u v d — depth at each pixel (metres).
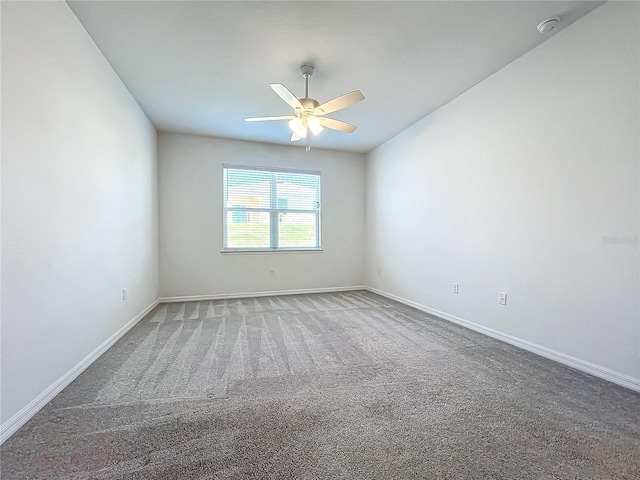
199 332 2.90
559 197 2.22
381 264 4.86
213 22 2.06
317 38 2.24
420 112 3.61
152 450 1.28
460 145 3.17
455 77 2.81
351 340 2.68
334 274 5.22
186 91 3.03
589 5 1.93
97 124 2.31
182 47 2.33
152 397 1.71
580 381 1.92
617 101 1.88
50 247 1.71
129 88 2.96
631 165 1.82
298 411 1.58
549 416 1.54
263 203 4.84
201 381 1.91
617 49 1.87
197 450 1.28
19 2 1.47
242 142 4.67
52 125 1.74
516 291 2.56
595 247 2.00
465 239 3.12
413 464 1.20
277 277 4.87
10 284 1.40
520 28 2.14
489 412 1.57
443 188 3.43
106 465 1.20
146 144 3.64
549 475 1.15
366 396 1.73
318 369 2.09
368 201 5.29
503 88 2.66
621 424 1.47
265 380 1.92
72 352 1.93
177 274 4.37
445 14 2.00
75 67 1.99
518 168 2.53
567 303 2.17
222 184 4.57
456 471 1.17
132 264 3.11
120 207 2.78
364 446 1.31
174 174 4.34
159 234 4.26
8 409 1.37
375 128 4.14
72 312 1.94
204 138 4.47
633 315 1.82
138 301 3.31
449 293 3.34
